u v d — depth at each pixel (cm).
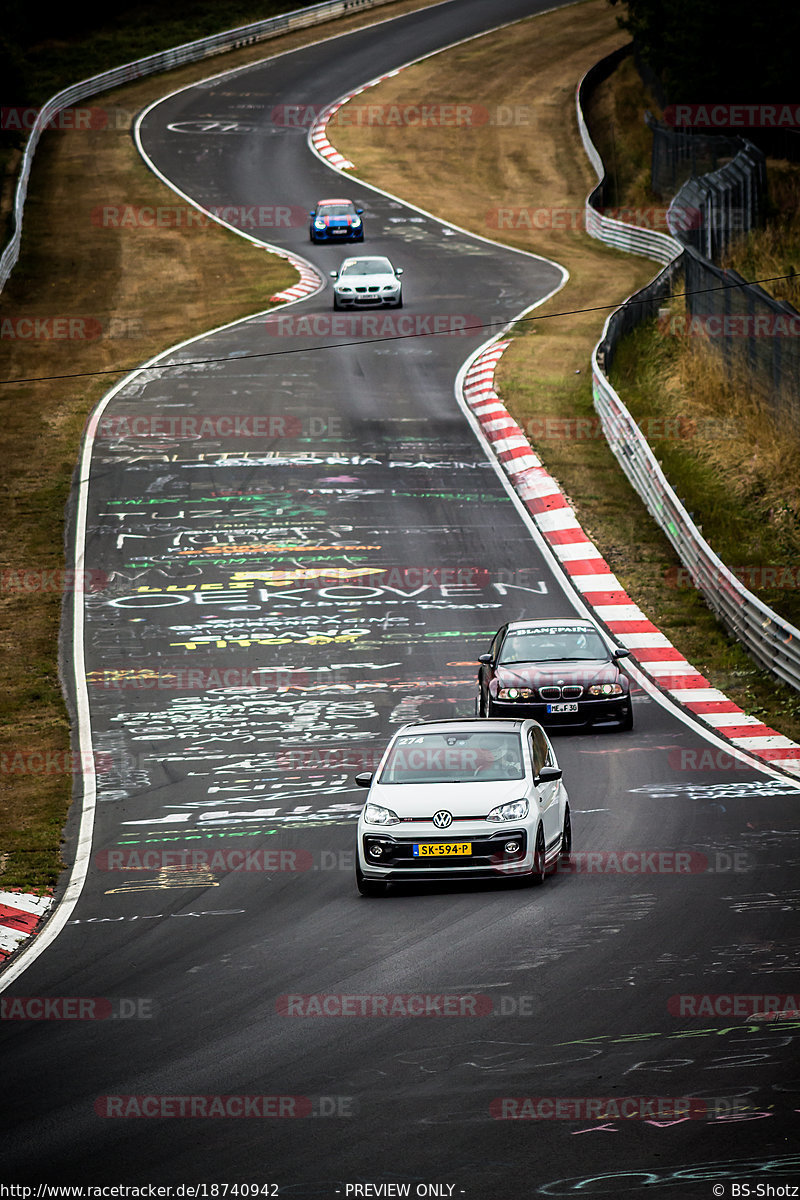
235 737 7469
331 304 17850
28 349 16600
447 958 3834
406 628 9181
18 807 6625
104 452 12950
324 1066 3062
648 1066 2897
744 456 11875
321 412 13762
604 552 10594
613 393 12562
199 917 4697
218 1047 3272
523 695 7138
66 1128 2834
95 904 5056
